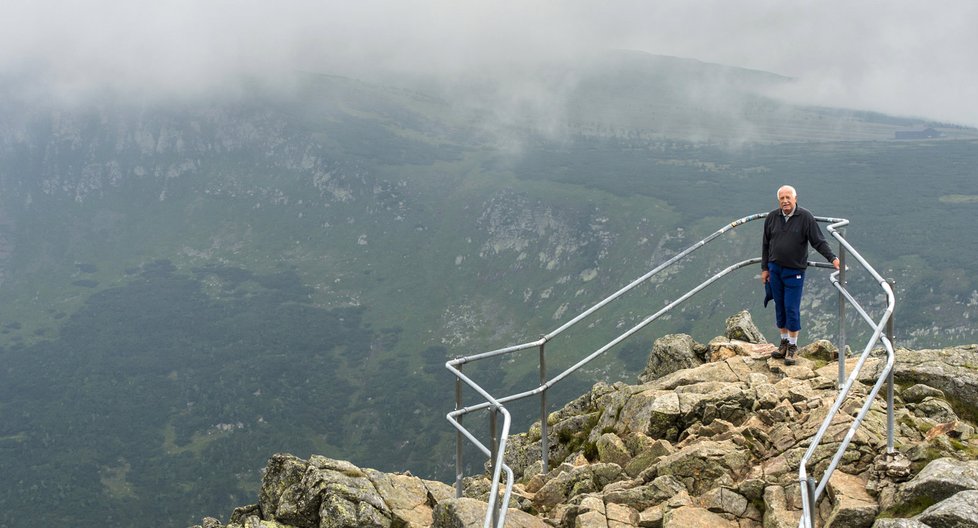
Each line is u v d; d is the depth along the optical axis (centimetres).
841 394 865
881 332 955
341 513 1174
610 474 1190
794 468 1045
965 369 1272
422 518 1202
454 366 1109
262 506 1301
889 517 890
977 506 816
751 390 1266
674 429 1258
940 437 1050
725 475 1071
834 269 1269
